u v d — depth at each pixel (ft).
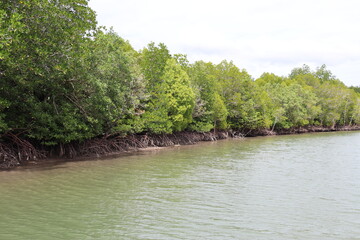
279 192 46.16
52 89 66.69
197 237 28.71
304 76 282.56
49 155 72.18
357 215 36.11
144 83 94.22
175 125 116.37
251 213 36.14
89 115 73.67
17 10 47.65
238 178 56.03
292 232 30.66
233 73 175.73
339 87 269.64
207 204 39.37
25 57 51.19
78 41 59.36
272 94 214.48
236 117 176.24
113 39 81.71
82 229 29.96
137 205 38.37
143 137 104.88
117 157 81.66
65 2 56.95
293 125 219.82
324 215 35.91
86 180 51.93
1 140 61.87
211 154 91.56
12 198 39.93
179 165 69.77
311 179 55.83
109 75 76.69
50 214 34.09
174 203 39.52
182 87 113.80
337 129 278.67
